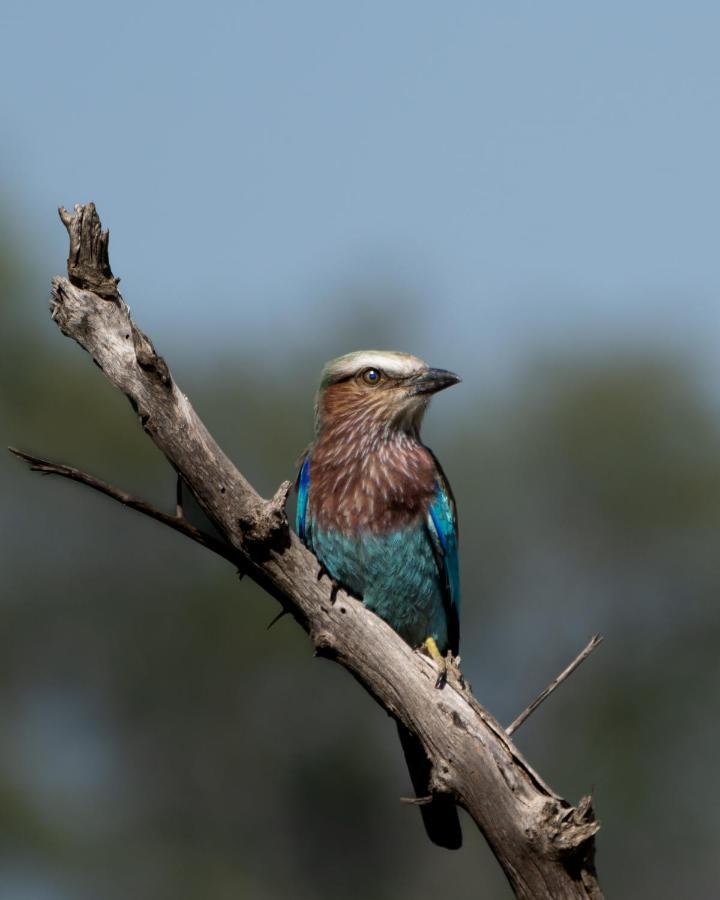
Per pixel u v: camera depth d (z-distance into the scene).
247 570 5.43
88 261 5.22
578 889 4.98
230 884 20.89
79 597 21.31
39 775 20.38
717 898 21.36
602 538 23.53
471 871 21.19
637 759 22.47
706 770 22.45
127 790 21.28
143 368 5.15
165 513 5.32
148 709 21.59
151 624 21.42
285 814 21.75
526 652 23.44
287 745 21.75
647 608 23.39
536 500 23.73
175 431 5.17
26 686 21.16
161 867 20.77
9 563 21.09
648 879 21.55
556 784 22.28
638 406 23.44
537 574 23.58
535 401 24.00
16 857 19.44
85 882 19.97
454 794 5.17
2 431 20.77
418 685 5.33
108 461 20.84
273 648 21.38
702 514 23.31
